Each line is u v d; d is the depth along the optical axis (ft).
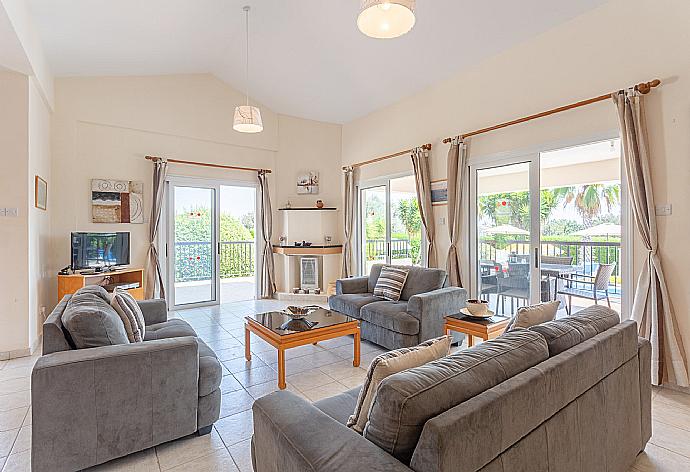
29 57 11.04
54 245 15.49
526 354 4.68
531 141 12.60
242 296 21.94
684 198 9.21
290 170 21.71
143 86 17.56
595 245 19.93
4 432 7.45
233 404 8.65
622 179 10.25
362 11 7.43
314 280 21.43
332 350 12.35
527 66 12.64
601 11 10.71
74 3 11.21
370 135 20.07
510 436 3.77
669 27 9.40
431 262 16.11
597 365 5.25
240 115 13.47
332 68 16.53
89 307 7.01
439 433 3.14
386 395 3.63
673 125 9.35
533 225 12.74
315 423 4.17
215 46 16.20
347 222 21.03
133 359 6.40
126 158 17.25
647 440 6.70
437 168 16.07
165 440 6.75
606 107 10.62
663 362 9.46
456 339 12.61
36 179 12.79
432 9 11.79
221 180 19.95
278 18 13.85
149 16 12.73
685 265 9.24
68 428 5.94
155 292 17.79
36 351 12.45
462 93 14.94
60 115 15.66
